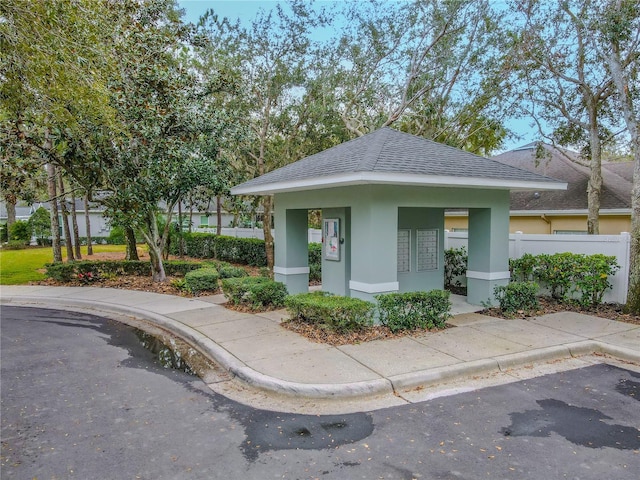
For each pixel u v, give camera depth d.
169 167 10.55
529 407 4.30
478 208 8.23
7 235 26.53
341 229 8.65
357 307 6.35
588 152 12.90
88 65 7.04
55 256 13.80
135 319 8.59
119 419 4.16
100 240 28.48
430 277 9.18
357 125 16.61
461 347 5.90
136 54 9.77
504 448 3.53
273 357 5.62
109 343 6.91
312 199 8.20
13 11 5.96
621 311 7.73
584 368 5.44
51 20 6.19
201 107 11.52
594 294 8.18
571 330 6.72
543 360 5.69
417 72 14.99
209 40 12.03
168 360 6.03
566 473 3.17
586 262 8.10
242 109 14.09
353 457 3.43
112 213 11.24
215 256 18.36
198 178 11.47
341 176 6.45
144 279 12.68
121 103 9.48
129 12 10.15
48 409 4.41
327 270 9.16
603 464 3.28
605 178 14.49
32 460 3.43
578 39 10.40
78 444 3.69
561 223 14.03
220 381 5.20
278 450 3.56
